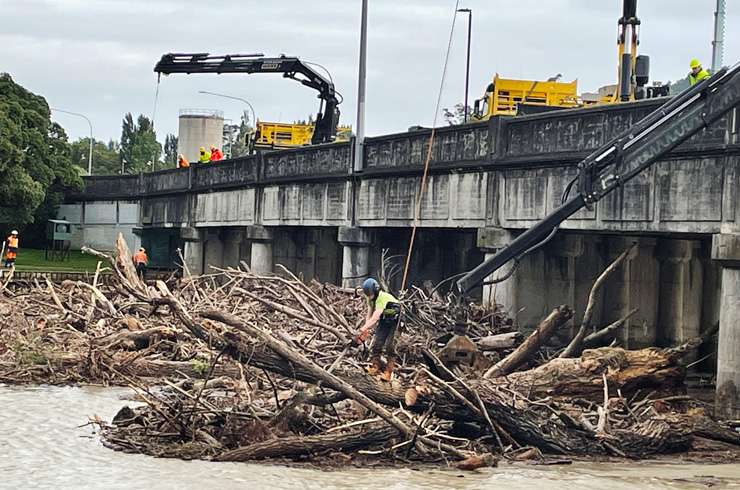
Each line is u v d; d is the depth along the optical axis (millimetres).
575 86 43719
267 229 50344
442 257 43094
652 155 25000
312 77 60312
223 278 57938
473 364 26422
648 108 26969
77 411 24922
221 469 18891
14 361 30594
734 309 24547
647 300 35312
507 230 32406
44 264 71812
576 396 24078
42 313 37688
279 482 18062
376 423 20219
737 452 22203
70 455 19953
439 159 35469
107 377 29203
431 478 18703
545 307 33531
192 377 29188
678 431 21938
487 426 21125
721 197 25125
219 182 56031
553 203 30234
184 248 65625
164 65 62906
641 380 24281
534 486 18391
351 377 20438
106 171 157875
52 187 81188
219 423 21141
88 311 35188
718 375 24766
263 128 66750
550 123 30375
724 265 24734
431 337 29828
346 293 37344
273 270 51281
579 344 27922
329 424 21109
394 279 42719
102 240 76938
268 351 19891
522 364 26766
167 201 65438
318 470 19062
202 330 19859
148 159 161500
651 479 19250
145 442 20750
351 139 41250
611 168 25359
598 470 20000
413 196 37125
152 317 32969
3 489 17438
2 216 75000
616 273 35062
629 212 27609
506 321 32000
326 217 43688
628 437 21500
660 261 35406
